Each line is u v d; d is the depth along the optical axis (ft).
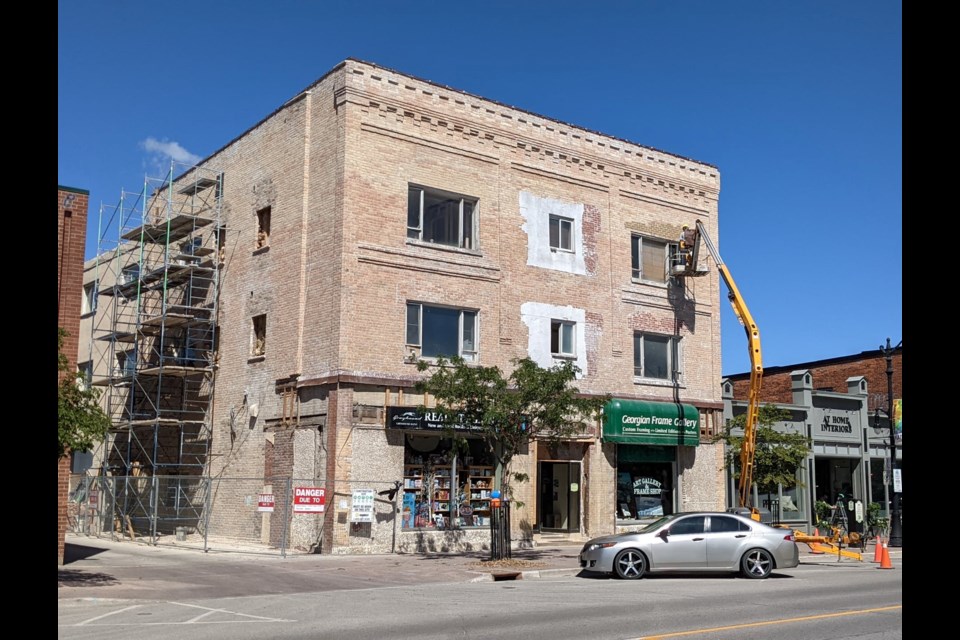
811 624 37.63
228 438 86.94
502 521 67.36
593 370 88.28
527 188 86.84
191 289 93.09
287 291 81.10
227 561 67.72
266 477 80.59
